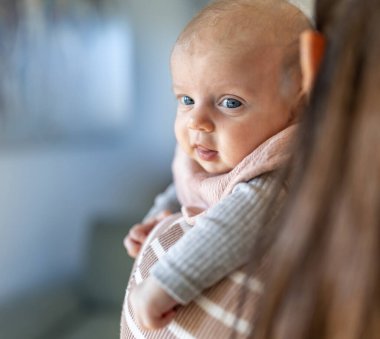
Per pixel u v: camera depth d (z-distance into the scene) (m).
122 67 2.13
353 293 0.35
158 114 2.40
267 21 0.51
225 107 0.52
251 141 0.52
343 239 0.35
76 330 1.62
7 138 1.64
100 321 1.69
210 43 0.52
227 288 0.46
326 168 0.35
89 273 1.82
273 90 0.51
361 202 0.34
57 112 1.83
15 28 1.62
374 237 0.34
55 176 1.89
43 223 1.86
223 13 0.53
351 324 0.35
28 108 1.70
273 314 0.38
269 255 0.42
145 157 2.37
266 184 0.47
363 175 0.34
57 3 1.78
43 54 1.74
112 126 2.13
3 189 1.67
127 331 0.56
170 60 0.57
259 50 0.51
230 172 0.53
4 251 1.70
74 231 2.02
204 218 0.48
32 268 1.84
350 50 0.35
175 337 0.48
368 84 0.34
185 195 0.61
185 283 0.45
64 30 1.82
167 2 2.30
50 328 1.60
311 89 0.38
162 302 0.46
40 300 1.76
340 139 0.35
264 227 0.43
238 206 0.47
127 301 0.57
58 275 1.97
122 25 2.11
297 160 0.39
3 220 1.68
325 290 0.36
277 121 0.51
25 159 1.75
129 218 1.91
